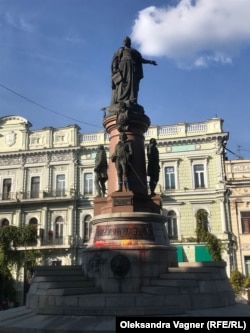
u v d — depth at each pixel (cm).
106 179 1571
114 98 1606
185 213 3578
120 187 1401
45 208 3844
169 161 3722
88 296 1084
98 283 1234
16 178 4000
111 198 1413
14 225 3809
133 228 1300
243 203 3491
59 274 1277
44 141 4022
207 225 3500
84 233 3753
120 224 1310
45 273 1273
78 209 3812
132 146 1477
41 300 1151
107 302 1063
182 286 1125
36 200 3819
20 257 3659
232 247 3400
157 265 1245
